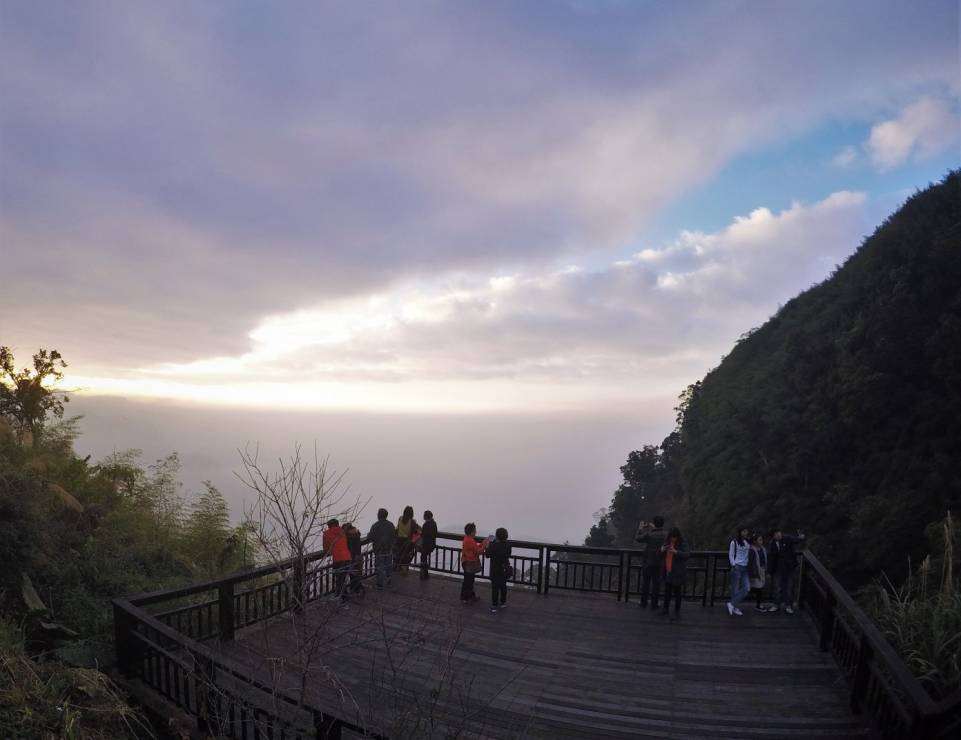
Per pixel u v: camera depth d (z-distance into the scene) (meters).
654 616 8.91
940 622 5.91
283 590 8.05
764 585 9.70
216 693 4.68
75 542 8.64
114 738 4.98
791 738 5.63
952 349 29.95
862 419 33.28
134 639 6.20
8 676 4.89
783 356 48.69
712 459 46.16
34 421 11.67
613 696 6.45
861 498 30.58
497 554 9.07
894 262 37.62
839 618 7.01
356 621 8.08
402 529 10.85
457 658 7.30
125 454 12.77
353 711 5.47
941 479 27.22
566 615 8.91
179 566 10.41
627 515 71.25
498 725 5.79
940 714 3.99
